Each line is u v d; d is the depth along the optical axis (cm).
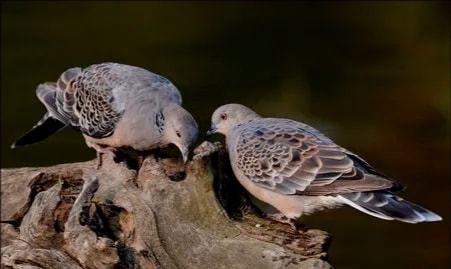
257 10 2428
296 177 954
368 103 1970
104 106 1072
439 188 1681
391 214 909
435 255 1497
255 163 972
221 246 905
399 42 2272
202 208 923
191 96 1878
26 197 1033
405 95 1997
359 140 1828
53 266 896
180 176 985
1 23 2295
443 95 1972
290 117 1886
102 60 2086
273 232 932
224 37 2244
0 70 2022
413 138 1836
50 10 2395
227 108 1062
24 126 1791
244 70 2056
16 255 907
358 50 2225
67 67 2047
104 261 883
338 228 1563
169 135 1034
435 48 2231
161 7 2428
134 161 1052
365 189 923
